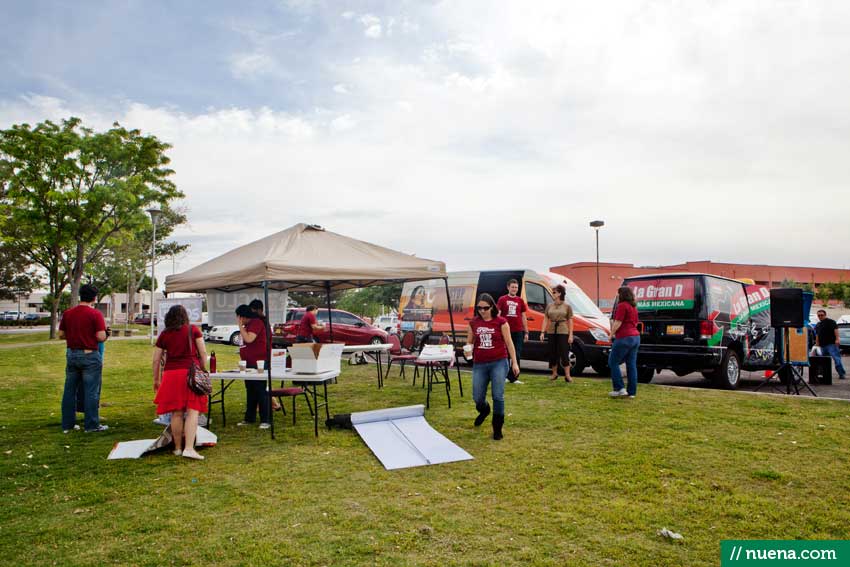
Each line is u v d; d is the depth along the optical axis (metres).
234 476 5.14
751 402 8.27
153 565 3.41
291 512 4.23
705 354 9.85
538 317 12.80
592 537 3.77
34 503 4.48
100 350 7.19
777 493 4.55
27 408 8.90
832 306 53.31
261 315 7.39
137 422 7.64
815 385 11.73
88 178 24.28
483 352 6.43
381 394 9.62
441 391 9.91
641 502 4.39
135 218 24.55
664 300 10.40
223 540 3.74
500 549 3.60
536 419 7.24
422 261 8.62
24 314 69.69
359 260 7.95
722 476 4.96
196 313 17.44
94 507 4.38
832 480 4.82
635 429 6.66
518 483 4.86
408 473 5.18
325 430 6.96
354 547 3.61
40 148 22.59
